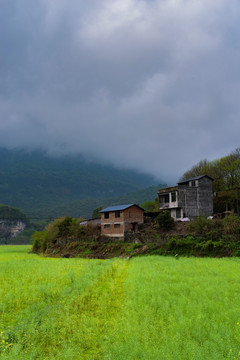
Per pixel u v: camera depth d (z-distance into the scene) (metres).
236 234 36.41
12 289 17.23
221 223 40.19
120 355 8.48
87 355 9.16
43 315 12.71
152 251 39.28
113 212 52.69
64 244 56.41
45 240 61.66
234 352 8.72
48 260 37.50
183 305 13.20
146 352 8.56
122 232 50.16
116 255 42.50
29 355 8.86
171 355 8.32
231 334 9.88
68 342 10.08
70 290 16.94
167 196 55.03
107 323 11.70
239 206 51.50
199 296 14.63
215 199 57.19
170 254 37.50
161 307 12.99
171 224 46.66
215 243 35.47
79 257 46.47
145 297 14.47
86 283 18.17
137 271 23.00
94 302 14.78
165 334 9.86
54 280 19.59
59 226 63.06
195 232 40.97
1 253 64.44
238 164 57.84
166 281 18.83
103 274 22.34
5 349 9.21
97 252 46.88
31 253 63.91
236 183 58.22
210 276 20.44
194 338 9.90
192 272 22.36
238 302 13.62
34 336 10.44
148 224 51.34
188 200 51.75
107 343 9.64
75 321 11.95
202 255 35.41
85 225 59.66
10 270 25.58
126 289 16.64
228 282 18.62
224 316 11.70
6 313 13.53
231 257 32.53
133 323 11.07
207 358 8.27
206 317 11.61
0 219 162.12
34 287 17.44
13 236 163.50
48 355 9.27
